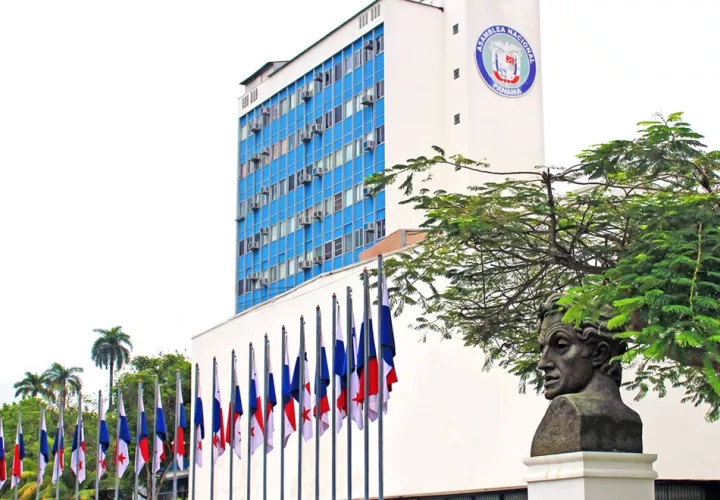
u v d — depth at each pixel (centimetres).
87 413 8131
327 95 6662
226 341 4756
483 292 2498
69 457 6869
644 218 1980
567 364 1666
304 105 6862
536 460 1630
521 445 3059
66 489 6850
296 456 4084
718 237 1784
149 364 7706
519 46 6291
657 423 2722
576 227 2173
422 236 4144
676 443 2672
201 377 4950
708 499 2594
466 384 3297
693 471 2627
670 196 1988
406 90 6200
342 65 6562
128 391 7162
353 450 3762
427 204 2308
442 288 3372
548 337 1692
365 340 2773
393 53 6206
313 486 3947
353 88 6450
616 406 1630
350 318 2902
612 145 2048
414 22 6294
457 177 6072
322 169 6619
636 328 1722
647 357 1603
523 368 2516
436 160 2294
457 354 3344
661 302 1638
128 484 7156
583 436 1591
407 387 3544
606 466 1564
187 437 7225
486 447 3188
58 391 10900
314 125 6669
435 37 6334
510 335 2494
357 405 2858
